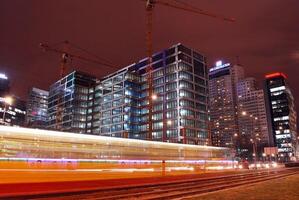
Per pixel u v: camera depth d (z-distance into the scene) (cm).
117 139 3200
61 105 18275
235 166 5903
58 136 2633
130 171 3197
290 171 4775
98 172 2841
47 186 1809
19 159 2273
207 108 14200
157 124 13650
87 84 18000
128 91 14675
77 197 1666
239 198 1642
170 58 14025
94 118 16838
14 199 1584
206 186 2305
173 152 4106
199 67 14425
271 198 1636
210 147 5128
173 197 1688
